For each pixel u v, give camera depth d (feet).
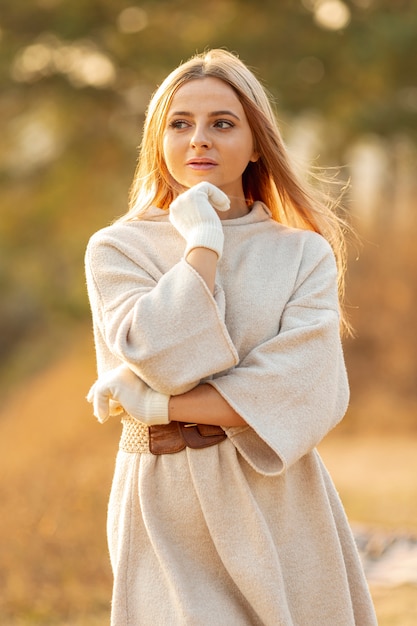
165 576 11.02
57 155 79.87
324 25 74.64
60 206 81.00
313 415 10.94
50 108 78.13
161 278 10.82
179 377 10.62
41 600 21.68
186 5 74.90
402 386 63.10
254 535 10.92
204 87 11.64
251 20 75.61
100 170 79.66
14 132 80.23
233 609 11.01
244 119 11.82
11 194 81.92
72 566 22.99
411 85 70.64
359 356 64.49
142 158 12.42
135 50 73.26
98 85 76.28
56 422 64.34
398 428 59.98
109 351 11.46
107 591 22.58
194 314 10.59
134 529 11.27
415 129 70.69
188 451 11.06
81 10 73.10
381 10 72.74
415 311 63.77
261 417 10.78
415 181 72.23
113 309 11.18
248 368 10.89
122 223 11.89
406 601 20.76
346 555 11.77
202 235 10.85
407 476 39.29
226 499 11.03
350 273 65.57
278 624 10.78
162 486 11.18
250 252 11.69
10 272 82.02
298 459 10.98
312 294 11.47
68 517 24.72
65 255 80.43
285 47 72.54
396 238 65.67
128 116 77.51
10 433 65.62
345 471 42.52
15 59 74.33
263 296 11.41
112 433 60.44
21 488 27.20
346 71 72.69
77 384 72.95
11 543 23.21
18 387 83.51
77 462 36.09
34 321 98.53
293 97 71.77
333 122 73.46
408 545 26.63
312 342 11.07
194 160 11.64
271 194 12.73
